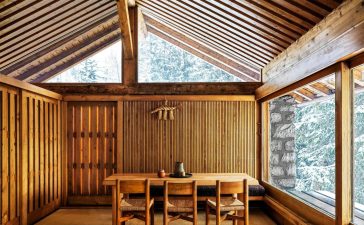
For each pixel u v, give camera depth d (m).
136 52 6.25
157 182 4.33
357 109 3.11
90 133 6.21
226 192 3.85
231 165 6.11
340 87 3.12
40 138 5.23
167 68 6.32
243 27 4.78
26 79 6.23
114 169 6.20
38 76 6.26
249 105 6.17
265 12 4.07
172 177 4.61
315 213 3.70
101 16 5.98
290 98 6.05
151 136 6.11
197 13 5.04
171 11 5.52
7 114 4.22
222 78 6.29
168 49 6.36
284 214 4.54
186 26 5.82
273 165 6.00
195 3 4.75
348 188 3.08
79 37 6.30
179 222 5.05
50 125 5.66
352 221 3.05
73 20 5.47
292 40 4.43
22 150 4.56
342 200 3.07
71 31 5.84
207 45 6.28
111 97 6.13
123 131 6.11
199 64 6.32
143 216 3.97
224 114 6.14
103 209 5.93
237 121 6.14
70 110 6.23
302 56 4.09
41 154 5.25
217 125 6.12
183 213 4.26
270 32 4.52
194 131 6.12
